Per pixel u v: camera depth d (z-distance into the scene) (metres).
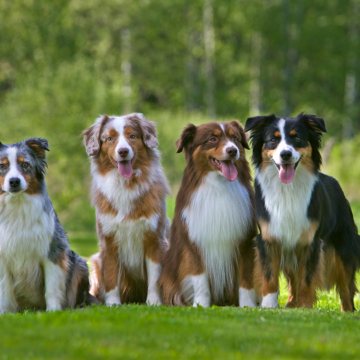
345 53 42.84
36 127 34.62
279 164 9.70
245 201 10.67
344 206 11.13
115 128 11.09
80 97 35.03
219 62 44.47
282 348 6.64
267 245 10.05
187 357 6.31
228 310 9.09
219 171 10.34
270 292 10.05
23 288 10.43
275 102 43.16
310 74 42.88
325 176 11.33
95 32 49.66
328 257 10.91
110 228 11.02
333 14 43.94
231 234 10.42
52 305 10.17
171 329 7.37
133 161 11.01
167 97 50.12
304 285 10.00
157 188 11.34
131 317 8.04
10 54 45.16
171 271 10.91
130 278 11.59
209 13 44.19
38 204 10.06
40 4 44.81
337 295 12.75
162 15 45.34
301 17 43.16
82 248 24.69
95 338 6.96
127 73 46.12
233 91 46.00
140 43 47.81
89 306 10.76
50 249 10.19
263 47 43.97
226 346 6.74
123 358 6.24
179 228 10.73
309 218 9.84
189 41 46.34
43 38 44.34
